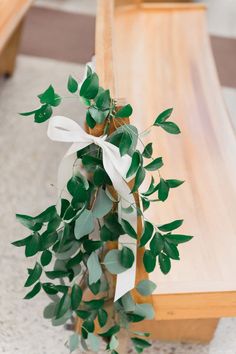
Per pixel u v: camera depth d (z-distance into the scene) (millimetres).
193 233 1389
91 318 1302
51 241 1220
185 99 1775
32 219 1201
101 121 1143
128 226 1183
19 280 1782
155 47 1976
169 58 1932
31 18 3258
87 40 3127
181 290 1279
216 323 1605
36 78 2705
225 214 1440
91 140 1146
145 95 1771
